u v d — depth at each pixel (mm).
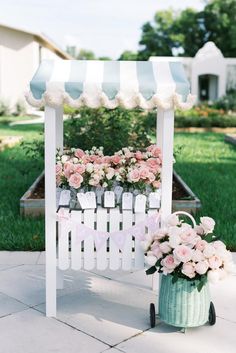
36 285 4391
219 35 44031
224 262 3475
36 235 5594
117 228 3850
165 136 3738
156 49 46688
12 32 22953
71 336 3490
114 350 3307
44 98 3477
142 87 3467
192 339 3469
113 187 4188
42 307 3947
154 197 3908
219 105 22656
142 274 4703
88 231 3832
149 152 4477
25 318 3752
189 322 3496
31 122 19781
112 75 3666
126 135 7695
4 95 23328
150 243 3645
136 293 4273
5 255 5168
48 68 3791
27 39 23312
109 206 3846
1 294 4180
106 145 7566
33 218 6363
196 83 24328
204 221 3668
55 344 3375
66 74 3658
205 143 14070
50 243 3746
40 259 5062
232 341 3451
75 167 4008
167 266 3438
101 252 3855
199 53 24172
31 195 7059
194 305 3479
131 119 8078
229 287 4379
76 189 4051
